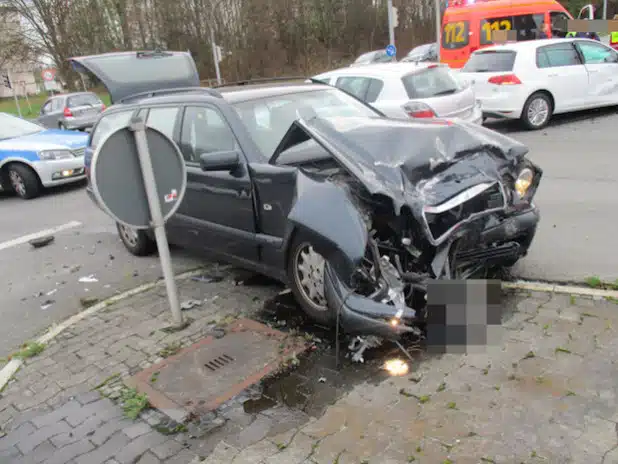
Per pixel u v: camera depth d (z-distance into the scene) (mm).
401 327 3334
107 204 3828
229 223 4754
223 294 4914
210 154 4355
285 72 34000
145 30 33781
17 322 5000
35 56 33719
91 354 4117
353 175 3604
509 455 2637
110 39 33781
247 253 4660
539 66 11117
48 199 10641
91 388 3662
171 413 3279
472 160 3852
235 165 4430
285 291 4820
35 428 3293
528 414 2900
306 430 2990
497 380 3207
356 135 3965
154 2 33312
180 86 6992
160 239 4133
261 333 4090
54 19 32719
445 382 3246
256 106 4957
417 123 4227
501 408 2971
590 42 11797
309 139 4320
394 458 2707
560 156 8883
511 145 4023
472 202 3658
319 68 34375
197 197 5023
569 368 3240
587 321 3713
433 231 3506
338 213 3443
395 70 8992
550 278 4449
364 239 3332
